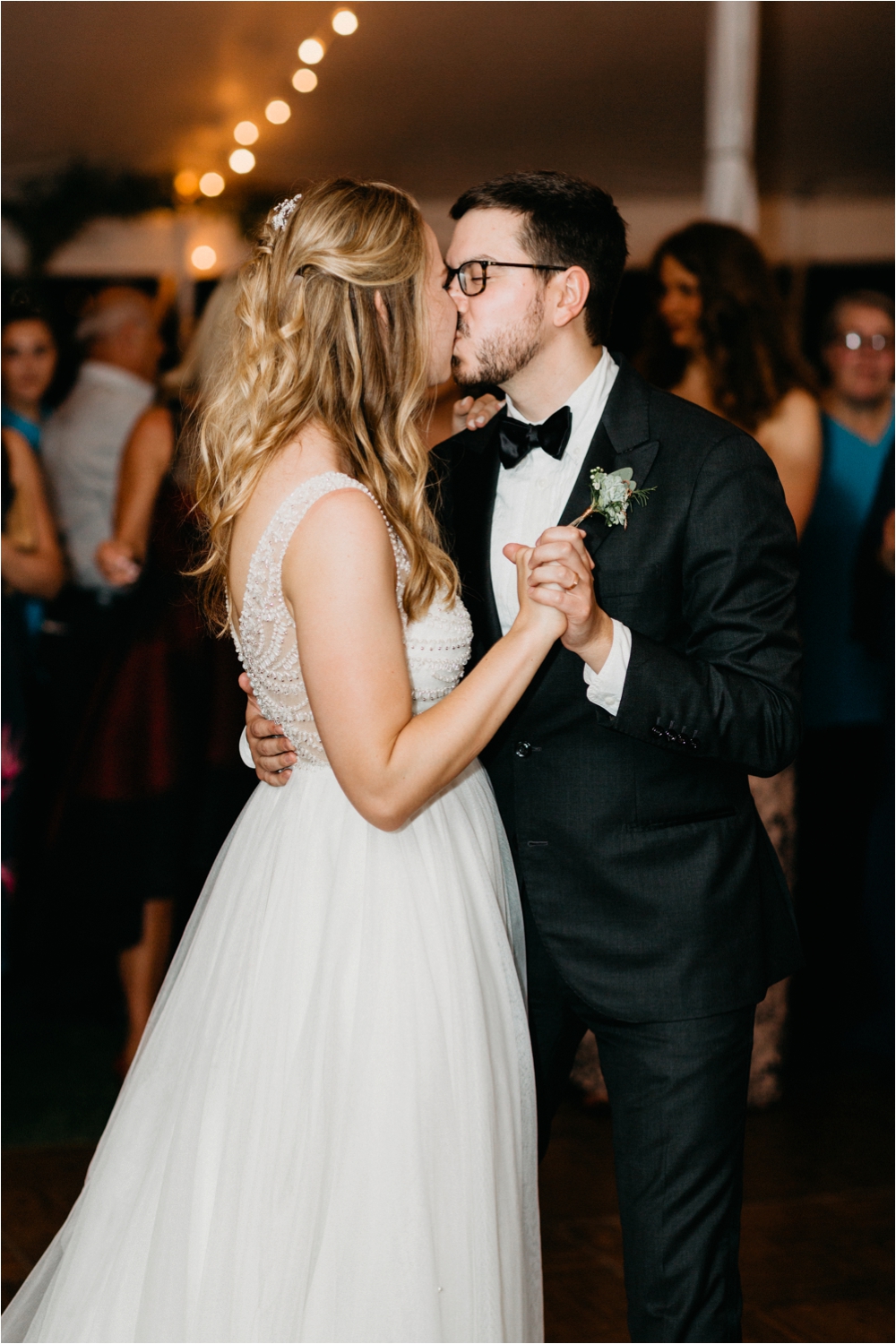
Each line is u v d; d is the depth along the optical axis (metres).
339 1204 1.56
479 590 2.00
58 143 3.88
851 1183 3.17
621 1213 1.86
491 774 2.01
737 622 1.79
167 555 3.57
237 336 1.72
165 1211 1.62
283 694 1.69
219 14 3.23
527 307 1.87
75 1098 3.59
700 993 1.81
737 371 3.77
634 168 4.07
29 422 4.00
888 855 4.16
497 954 1.77
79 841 3.68
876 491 4.10
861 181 4.12
